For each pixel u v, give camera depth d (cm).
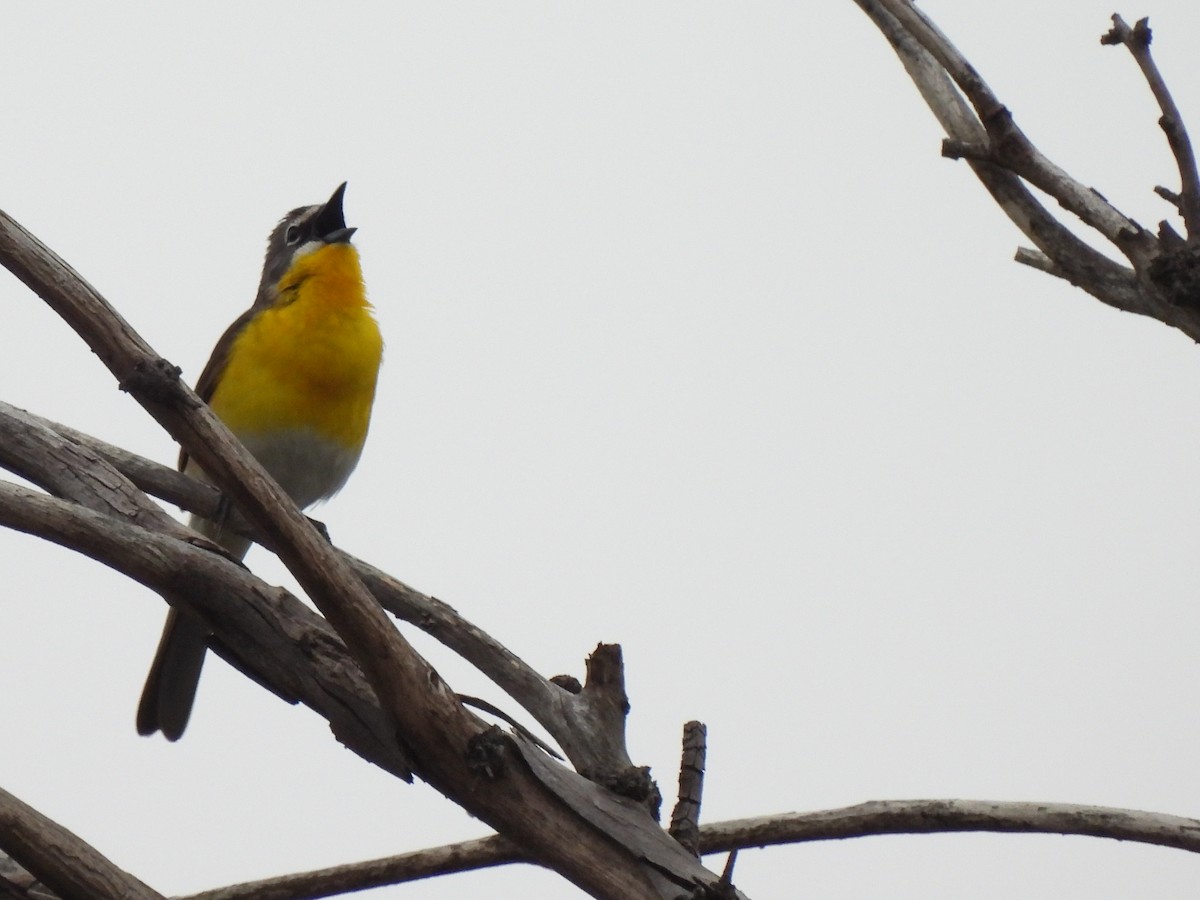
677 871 653
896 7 758
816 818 755
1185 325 694
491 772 647
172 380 641
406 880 770
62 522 678
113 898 621
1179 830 715
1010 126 727
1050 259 738
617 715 705
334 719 681
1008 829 732
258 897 773
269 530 635
